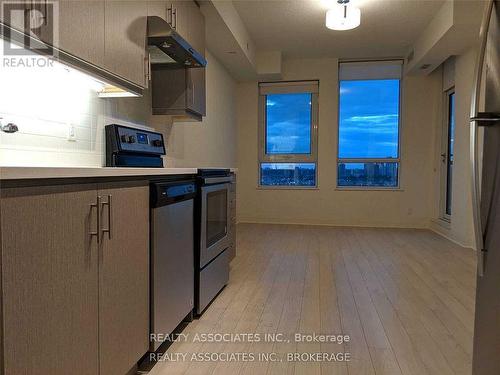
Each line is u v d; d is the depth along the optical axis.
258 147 6.38
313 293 2.75
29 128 1.68
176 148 3.51
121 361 1.47
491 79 1.27
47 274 1.06
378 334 2.07
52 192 1.08
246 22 4.48
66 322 1.15
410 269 3.40
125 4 1.91
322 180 6.16
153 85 2.89
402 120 5.91
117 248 1.43
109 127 2.21
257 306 2.49
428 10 4.08
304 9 4.10
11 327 0.94
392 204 5.99
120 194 1.44
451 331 2.10
